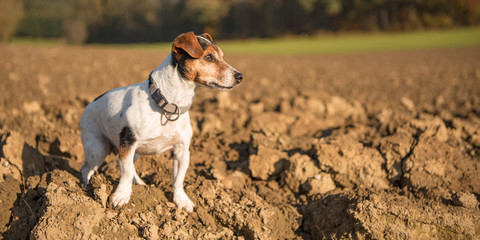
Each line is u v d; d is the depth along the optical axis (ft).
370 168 16.44
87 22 318.04
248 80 51.44
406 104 32.53
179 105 11.93
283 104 28.04
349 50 140.05
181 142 12.66
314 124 24.94
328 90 44.14
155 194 13.17
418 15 256.93
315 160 17.11
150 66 62.75
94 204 11.69
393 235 12.26
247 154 19.57
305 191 16.19
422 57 98.12
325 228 13.62
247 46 173.17
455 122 20.62
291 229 14.01
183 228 12.35
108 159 18.42
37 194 13.00
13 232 11.94
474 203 13.25
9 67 53.93
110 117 12.59
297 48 155.94
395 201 13.26
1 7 218.18
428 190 14.70
